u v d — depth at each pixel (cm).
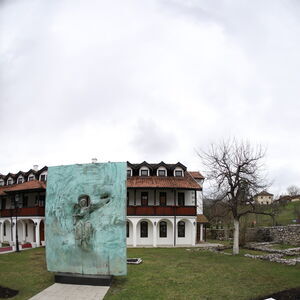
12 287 1312
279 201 3425
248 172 2266
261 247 2641
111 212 1334
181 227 3247
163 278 1477
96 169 1382
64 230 1384
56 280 1384
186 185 3130
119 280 1437
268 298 1095
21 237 3556
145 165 3400
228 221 3556
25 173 3800
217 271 1634
